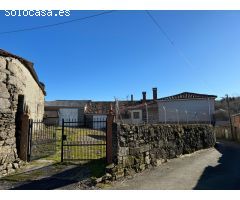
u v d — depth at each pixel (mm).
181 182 8750
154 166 11586
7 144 9359
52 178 8188
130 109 34375
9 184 7594
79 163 9992
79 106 38438
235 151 19594
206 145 20484
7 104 9609
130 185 8070
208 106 31203
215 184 8625
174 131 15016
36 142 11500
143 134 11234
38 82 16531
